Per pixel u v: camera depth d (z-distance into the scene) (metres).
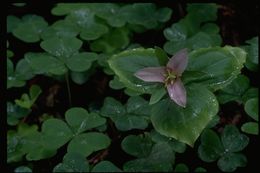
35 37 1.10
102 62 1.07
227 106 1.06
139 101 1.02
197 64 0.94
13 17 1.15
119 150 1.02
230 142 0.97
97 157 1.02
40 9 1.20
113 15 1.13
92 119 0.99
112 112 1.01
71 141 0.97
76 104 1.09
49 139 0.97
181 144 0.97
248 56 1.06
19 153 0.98
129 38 1.13
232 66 0.93
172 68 0.91
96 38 1.09
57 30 1.11
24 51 1.14
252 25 1.17
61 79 1.09
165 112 0.92
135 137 0.97
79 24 1.12
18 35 1.10
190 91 0.92
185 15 1.18
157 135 0.98
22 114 1.04
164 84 0.92
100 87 1.10
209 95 0.91
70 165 0.94
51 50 1.06
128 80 0.94
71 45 1.06
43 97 1.09
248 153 1.00
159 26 1.15
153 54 0.95
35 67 1.04
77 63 1.05
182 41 1.08
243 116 1.06
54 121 0.98
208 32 1.11
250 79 1.08
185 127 0.90
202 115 0.91
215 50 0.94
